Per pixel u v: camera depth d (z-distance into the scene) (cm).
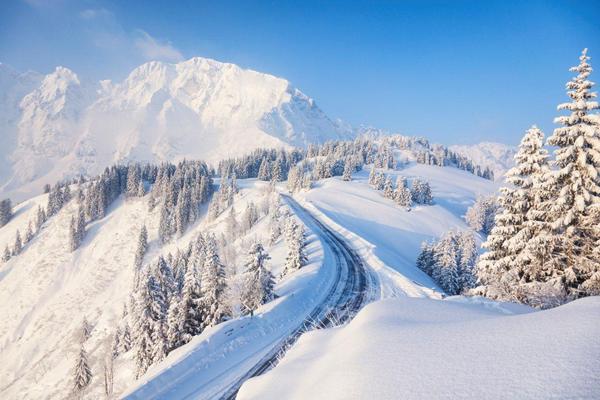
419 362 527
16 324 9675
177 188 13262
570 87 1644
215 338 1883
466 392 409
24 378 6856
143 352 3066
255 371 1655
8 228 13738
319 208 9756
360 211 10381
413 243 8869
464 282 4959
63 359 6888
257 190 12912
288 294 2986
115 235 12206
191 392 1470
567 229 1603
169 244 11425
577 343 426
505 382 401
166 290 3525
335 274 4231
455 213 13338
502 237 1845
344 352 711
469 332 581
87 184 14875
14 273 11506
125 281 10212
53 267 11306
